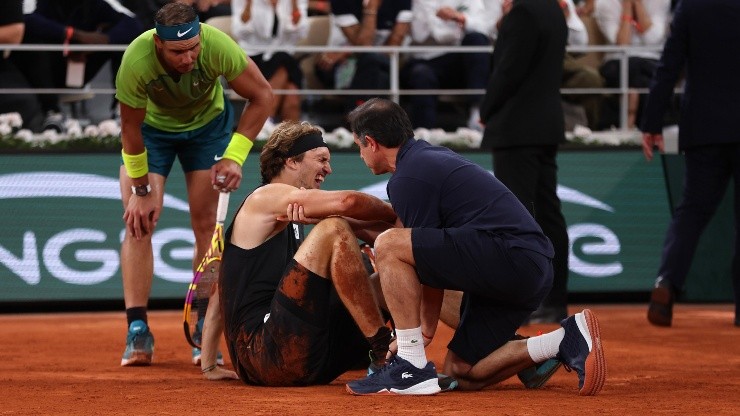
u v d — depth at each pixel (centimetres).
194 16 2206
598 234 4228
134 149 2375
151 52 2275
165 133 2528
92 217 4044
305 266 1911
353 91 4131
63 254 4019
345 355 1989
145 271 2514
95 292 4012
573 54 4566
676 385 2080
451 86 4366
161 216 4066
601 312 3950
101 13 4269
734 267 3381
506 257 1850
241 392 1936
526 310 1941
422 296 1962
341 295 1895
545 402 1800
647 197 4256
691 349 2758
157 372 2356
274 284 2025
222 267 2048
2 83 4159
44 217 4022
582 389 1880
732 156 3347
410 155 1905
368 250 2184
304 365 1962
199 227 2625
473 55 4303
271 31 4312
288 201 1953
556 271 3519
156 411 1723
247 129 2391
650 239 4244
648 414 1686
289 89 4253
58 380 2194
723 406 1781
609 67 4512
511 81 3297
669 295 3344
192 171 2597
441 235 1852
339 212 1920
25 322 3688
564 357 1903
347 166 4138
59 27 4175
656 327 3347
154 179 2544
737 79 3291
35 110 4209
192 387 2041
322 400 1809
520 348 1930
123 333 3272
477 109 4338
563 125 3412
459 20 4331
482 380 1967
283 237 2053
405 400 1809
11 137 4041
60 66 4206
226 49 2323
